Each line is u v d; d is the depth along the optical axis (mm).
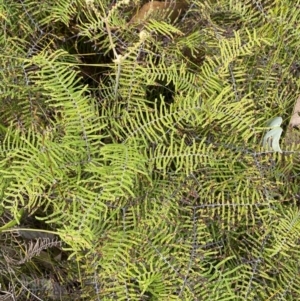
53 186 987
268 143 1062
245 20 1115
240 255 1074
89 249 1010
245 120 1026
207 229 1059
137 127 1021
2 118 1060
